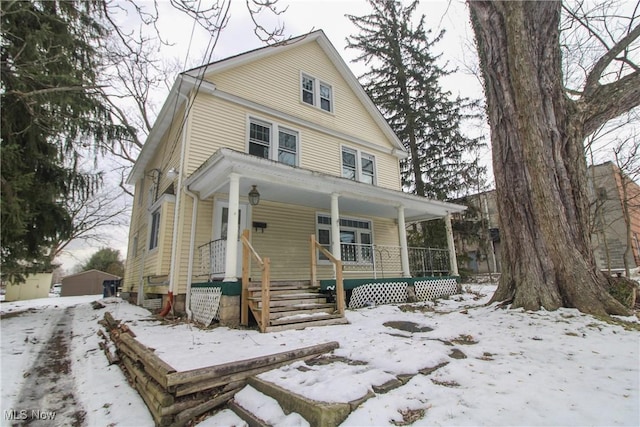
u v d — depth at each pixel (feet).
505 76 19.33
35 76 22.80
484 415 6.91
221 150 18.85
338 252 25.27
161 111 29.43
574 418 6.63
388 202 30.27
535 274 17.30
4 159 21.88
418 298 29.19
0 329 21.63
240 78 30.01
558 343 12.07
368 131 40.40
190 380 8.50
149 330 16.61
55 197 29.73
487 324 15.57
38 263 30.32
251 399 8.61
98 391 10.89
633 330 13.01
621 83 18.15
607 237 56.34
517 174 18.70
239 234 26.99
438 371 9.71
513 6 18.06
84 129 30.01
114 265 98.73
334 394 7.64
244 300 17.83
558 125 18.43
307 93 35.58
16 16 23.45
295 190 25.77
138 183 43.86
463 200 52.95
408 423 6.77
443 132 54.85
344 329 16.12
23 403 10.13
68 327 23.52
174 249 23.50
